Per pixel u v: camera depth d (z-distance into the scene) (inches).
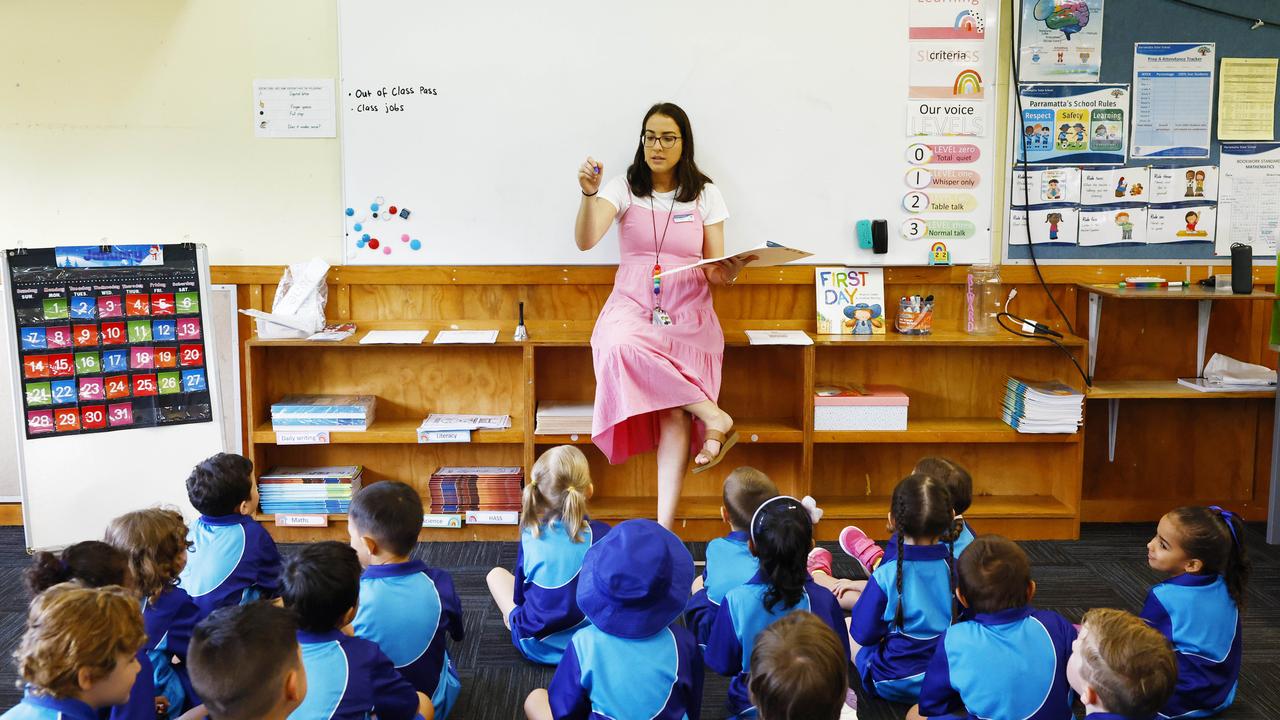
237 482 102.2
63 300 136.9
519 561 109.0
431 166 146.3
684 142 136.4
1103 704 69.8
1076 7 145.7
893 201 148.5
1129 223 150.4
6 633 117.9
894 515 98.7
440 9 143.2
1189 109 148.7
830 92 145.9
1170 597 97.3
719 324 141.3
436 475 146.0
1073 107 147.8
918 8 144.9
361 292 150.0
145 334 139.9
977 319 152.1
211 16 143.6
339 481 143.9
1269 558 142.2
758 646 63.0
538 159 146.3
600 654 77.7
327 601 74.4
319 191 147.1
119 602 68.4
